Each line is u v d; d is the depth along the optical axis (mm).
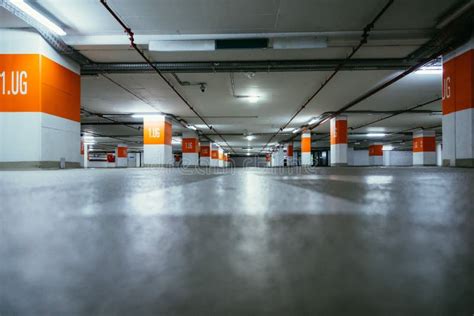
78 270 569
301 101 10516
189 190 1847
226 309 435
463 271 554
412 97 10039
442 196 1461
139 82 8086
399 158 33406
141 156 38281
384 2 4379
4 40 4910
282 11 4645
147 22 5012
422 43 5730
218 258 615
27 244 711
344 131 12867
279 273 546
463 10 4414
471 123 4844
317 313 426
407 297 470
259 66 6574
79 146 6184
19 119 4902
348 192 1664
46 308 449
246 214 1011
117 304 454
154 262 600
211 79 7875
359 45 5391
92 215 1010
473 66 4777
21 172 4230
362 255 627
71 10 4613
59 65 5523
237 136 22844
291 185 2230
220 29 5262
